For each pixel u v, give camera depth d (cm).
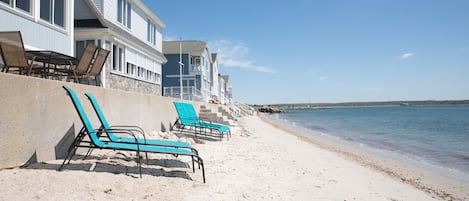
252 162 786
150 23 2123
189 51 3659
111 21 1552
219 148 962
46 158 554
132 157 650
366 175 826
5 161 472
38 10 952
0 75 464
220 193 498
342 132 2522
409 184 787
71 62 838
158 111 1120
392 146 1666
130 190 448
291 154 1023
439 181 860
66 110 610
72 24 1123
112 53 1496
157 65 2220
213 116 1753
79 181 446
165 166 625
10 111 481
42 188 405
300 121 4306
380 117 5303
